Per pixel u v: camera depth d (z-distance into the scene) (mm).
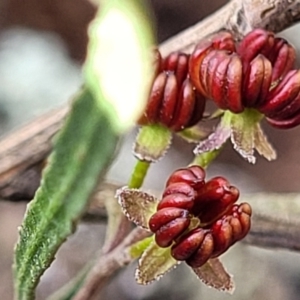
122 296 153
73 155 54
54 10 221
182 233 63
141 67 50
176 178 63
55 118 81
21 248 59
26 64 201
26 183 83
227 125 65
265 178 193
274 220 80
